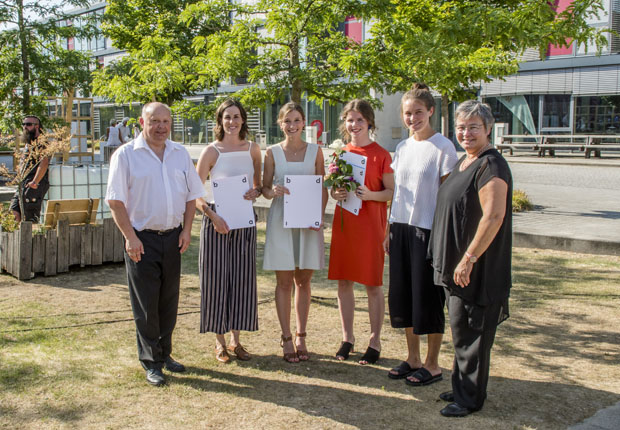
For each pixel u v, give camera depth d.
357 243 4.84
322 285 7.15
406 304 4.55
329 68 8.48
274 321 5.87
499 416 3.92
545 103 26.56
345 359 4.93
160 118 4.31
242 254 4.77
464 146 3.87
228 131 4.79
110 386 4.30
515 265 7.87
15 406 3.96
